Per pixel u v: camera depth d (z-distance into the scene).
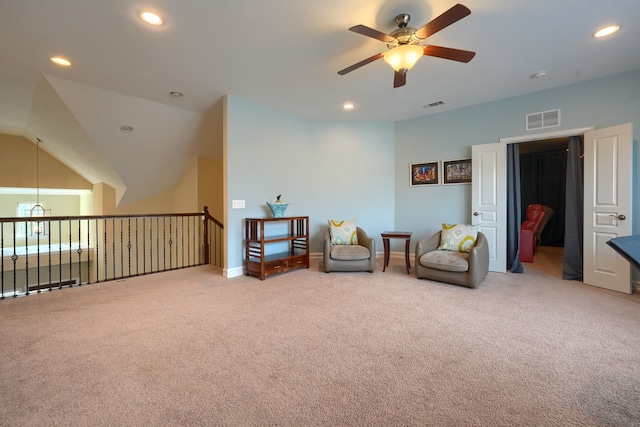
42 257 6.75
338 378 1.80
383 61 3.21
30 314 2.79
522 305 3.01
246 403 1.58
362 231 4.80
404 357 2.03
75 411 1.51
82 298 3.27
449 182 4.98
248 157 4.43
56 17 2.42
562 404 1.55
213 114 4.82
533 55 3.13
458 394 1.64
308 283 3.86
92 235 7.04
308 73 3.50
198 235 5.95
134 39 2.76
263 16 2.44
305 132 5.32
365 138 5.55
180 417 1.47
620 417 1.46
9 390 1.67
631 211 3.37
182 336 2.35
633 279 3.51
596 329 2.44
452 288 3.62
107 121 4.36
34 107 4.45
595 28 2.64
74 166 6.31
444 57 2.45
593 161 3.69
